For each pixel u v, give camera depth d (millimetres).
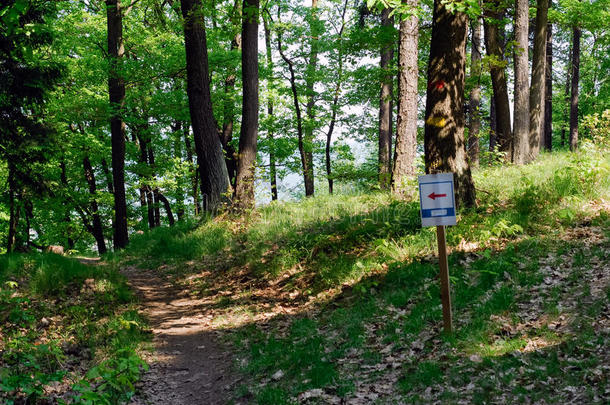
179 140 25812
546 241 7293
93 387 5523
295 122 25375
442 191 5523
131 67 17734
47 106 16859
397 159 12367
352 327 6383
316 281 8547
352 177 18906
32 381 4438
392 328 6066
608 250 6594
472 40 18812
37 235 28172
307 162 27406
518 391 4184
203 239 13281
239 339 7078
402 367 5141
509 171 13328
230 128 23594
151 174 25375
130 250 15633
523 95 16031
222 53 20203
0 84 12922
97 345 6766
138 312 8555
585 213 8062
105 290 9242
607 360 4320
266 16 15320
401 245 8469
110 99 18094
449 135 9039
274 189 24453
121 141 18328
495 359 4766
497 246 7535
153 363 6438
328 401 4793
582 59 34781
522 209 8633
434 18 8867
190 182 26453
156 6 19016
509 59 23000
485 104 34000
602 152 12203
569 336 4871
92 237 28828
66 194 23172
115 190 18375
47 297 8578
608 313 5102
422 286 6902
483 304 5984
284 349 6336
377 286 7457
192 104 15305
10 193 17656
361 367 5371
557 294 5770
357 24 22688
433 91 9008
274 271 9555
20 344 5844
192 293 9922
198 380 5980
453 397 4309
